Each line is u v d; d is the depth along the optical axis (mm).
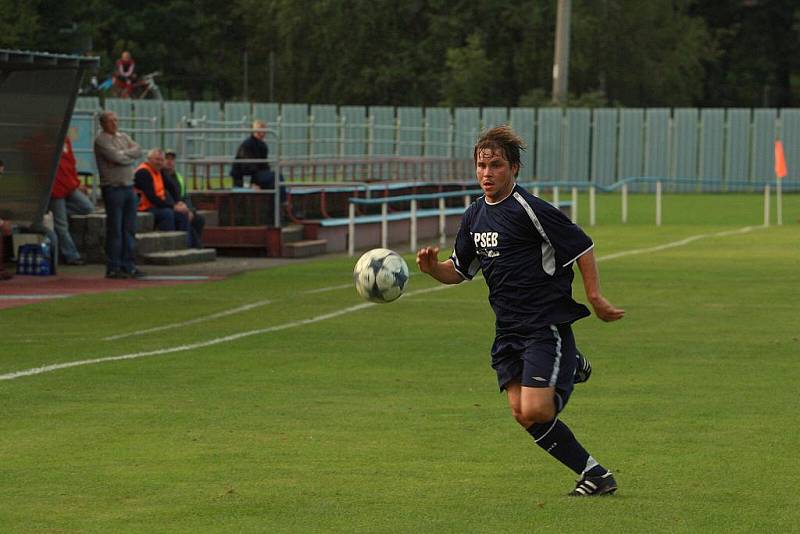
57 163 75250
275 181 90875
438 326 52531
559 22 180750
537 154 181625
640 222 123688
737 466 28453
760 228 112812
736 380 39719
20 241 76000
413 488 26562
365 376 40656
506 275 25156
